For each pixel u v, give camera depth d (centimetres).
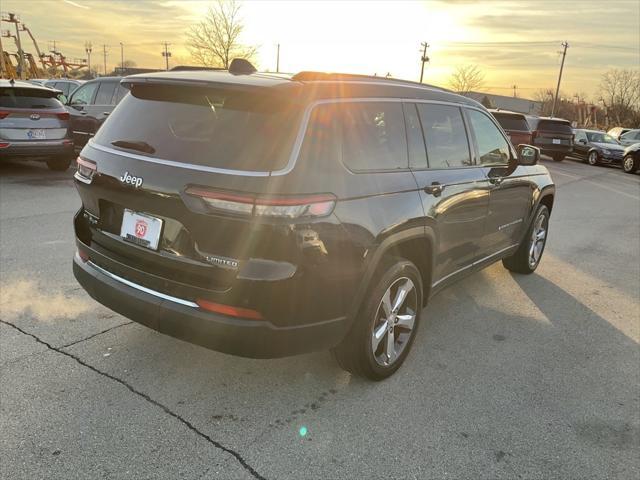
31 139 901
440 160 359
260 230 239
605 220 902
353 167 279
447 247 367
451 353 374
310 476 244
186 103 285
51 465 238
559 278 559
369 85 311
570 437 285
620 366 368
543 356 377
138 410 281
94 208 305
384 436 275
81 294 423
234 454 254
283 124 256
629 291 527
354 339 301
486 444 274
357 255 272
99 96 1105
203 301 257
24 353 329
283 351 261
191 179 251
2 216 649
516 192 469
